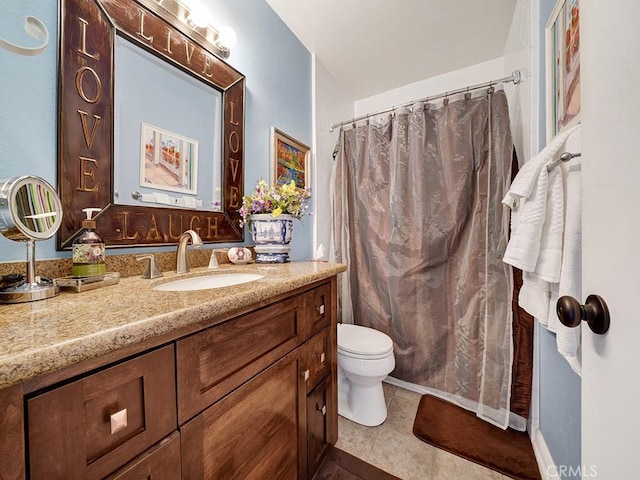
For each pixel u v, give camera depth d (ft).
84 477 1.17
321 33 5.23
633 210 1.11
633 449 1.09
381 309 5.64
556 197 2.72
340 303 5.92
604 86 1.34
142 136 2.83
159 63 2.98
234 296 1.86
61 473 1.10
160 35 2.97
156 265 2.69
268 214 3.88
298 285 2.59
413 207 5.21
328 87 6.35
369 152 5.85
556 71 3.18
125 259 2.66
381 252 5.64
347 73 6.54
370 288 5.79
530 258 2.83
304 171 5.53
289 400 2.64
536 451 3.71
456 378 4.91
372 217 5.76
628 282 1.14
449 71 6.45
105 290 2.09
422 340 5.21
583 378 1.51
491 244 4.52
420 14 4.74
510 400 4.25
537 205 2.82
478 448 3.83
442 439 4.00
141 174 2.82
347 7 4.61
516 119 4.74
